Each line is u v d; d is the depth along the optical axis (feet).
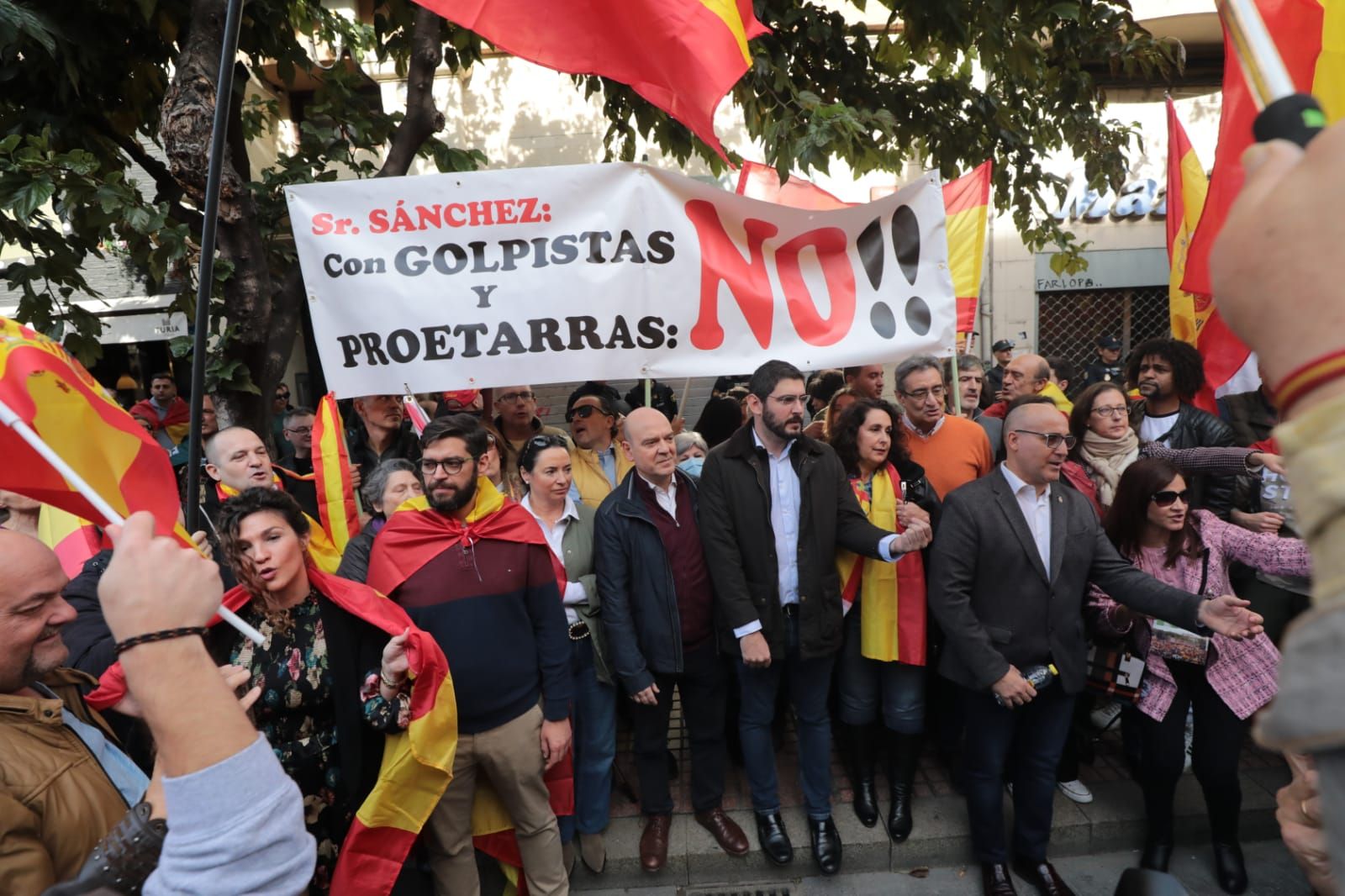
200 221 12.11
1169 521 9.46
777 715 12.92
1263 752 12.19
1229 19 2.43
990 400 20.77
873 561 10.47
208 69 10.18
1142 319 34.01
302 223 10.34
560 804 9.55
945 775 11.98
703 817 10.71
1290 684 1.62
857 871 10.58
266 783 2.75
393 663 7.59
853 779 11.11
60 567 4.96
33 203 8.96
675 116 9.60
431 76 12.75
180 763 2.66
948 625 9.32
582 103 29.68
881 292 11.45
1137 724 10.36
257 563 7.43
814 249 11.28
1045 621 9.28
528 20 9.24
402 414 14.03
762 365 10.10
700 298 10.82
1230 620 8.15
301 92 28.40
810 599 9.84
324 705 7.81
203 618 2.82
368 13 23.82
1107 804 11.15
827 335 11.19
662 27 9.02
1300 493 1.68
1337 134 1.75
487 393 15.29
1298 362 1.69
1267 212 1.76
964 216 15.19
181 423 21.20
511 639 8.77
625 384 33.22
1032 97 18.34
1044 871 9.89
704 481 10.08
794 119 13.17
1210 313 12.59
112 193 9.46
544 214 10.46
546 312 10.54
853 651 10.82
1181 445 12.08
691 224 10.71
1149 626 9.84
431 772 7.99
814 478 9.96
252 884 2.63
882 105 16.69
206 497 12.12
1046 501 9.43
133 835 3.17
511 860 9.56
